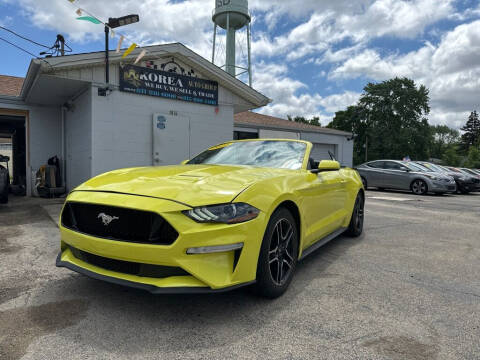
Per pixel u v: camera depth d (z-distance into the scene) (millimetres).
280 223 2508
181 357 1726
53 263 3297
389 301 2479
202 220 1996
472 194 14609
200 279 1973
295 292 2627
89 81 7309
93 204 2229
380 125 41281
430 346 1866
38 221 5473
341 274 3088
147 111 8234
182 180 2373
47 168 9031
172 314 2215
